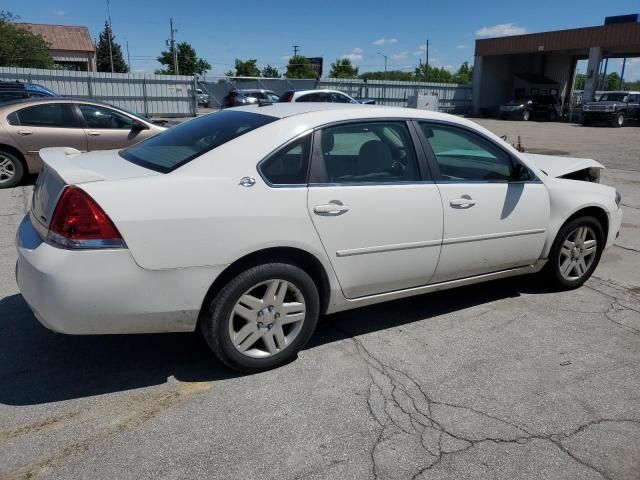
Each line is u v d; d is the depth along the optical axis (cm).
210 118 385
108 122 914
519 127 2958
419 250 366
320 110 350
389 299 375
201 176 297
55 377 321
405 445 268
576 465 257
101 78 2797
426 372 336
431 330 395
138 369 332
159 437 269
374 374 332
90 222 270
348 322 405
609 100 3144
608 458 262
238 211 297
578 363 352
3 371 326
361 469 250
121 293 277
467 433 278
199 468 248
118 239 273
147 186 283
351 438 272
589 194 459
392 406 299
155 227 279
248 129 327
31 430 272
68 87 2759
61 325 275
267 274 312
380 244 348
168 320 294
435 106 3206
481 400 308
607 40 3397
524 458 261
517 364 349
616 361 356
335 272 338
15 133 852
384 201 345
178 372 330
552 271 461
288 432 275
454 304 445
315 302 335
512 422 288
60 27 5256
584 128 2911
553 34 3669
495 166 412
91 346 358
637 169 1289
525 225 420
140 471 245
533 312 431
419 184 364
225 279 306
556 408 302
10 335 369
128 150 377
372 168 351
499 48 4031
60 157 347
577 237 465
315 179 326
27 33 3769
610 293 478
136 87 2873
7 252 544
